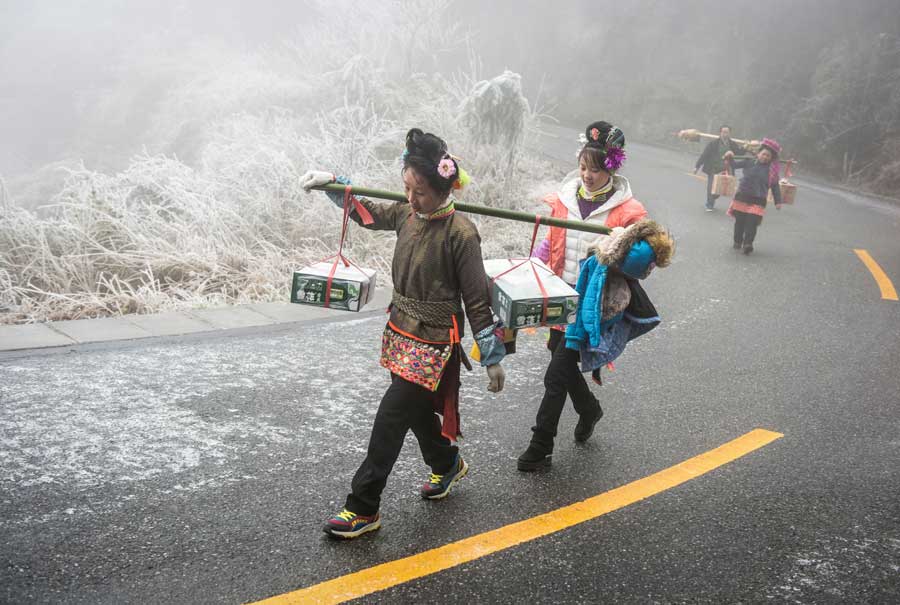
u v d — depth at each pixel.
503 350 3.41
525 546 3.40
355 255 9.16
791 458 4.42
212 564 3.11
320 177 3.50
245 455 4.04
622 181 4.19
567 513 3.71
